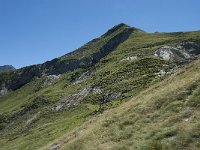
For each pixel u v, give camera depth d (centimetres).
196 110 2767
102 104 9100
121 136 3091
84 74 16288
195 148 2312
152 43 17362
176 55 12625
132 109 3588
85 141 3584
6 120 14288
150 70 10594
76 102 10900
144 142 2672
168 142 2512
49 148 4825
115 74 11462
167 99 3241
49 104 13075
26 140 8762
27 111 13725
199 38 14775
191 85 3186
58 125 8681
